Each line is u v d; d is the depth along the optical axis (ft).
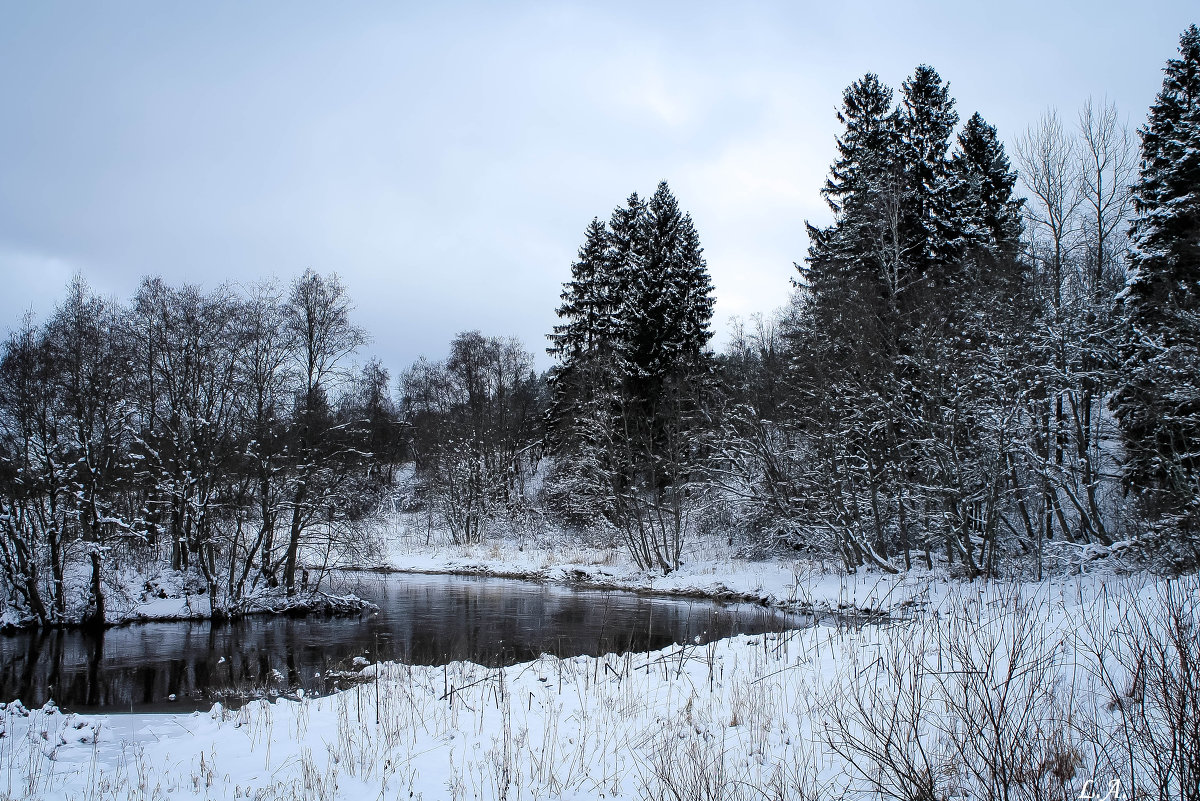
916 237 97.60
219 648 61.98
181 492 81.00
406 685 40.40
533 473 175.32
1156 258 71.56
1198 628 20.86
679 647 45.32
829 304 92.73
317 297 89.71
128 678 51.37
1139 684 20.06
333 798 23.36
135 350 86.12
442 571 124.98
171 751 30.19
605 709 31.96
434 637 64.03
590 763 25.12
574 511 132.87
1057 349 71.77
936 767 20.16
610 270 141.38
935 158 105.60
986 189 119.24
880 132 105.60
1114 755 18.78
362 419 91.61
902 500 83.71
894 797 19.15
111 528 77.97
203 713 38.50
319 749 29.17
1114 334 72.59
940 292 82.94
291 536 85.05
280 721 34.22
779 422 97.81
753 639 44.68
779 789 20.30
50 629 71.72
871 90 108.47
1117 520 75.36
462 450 155.43
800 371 96.43
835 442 86.84
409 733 30.30
